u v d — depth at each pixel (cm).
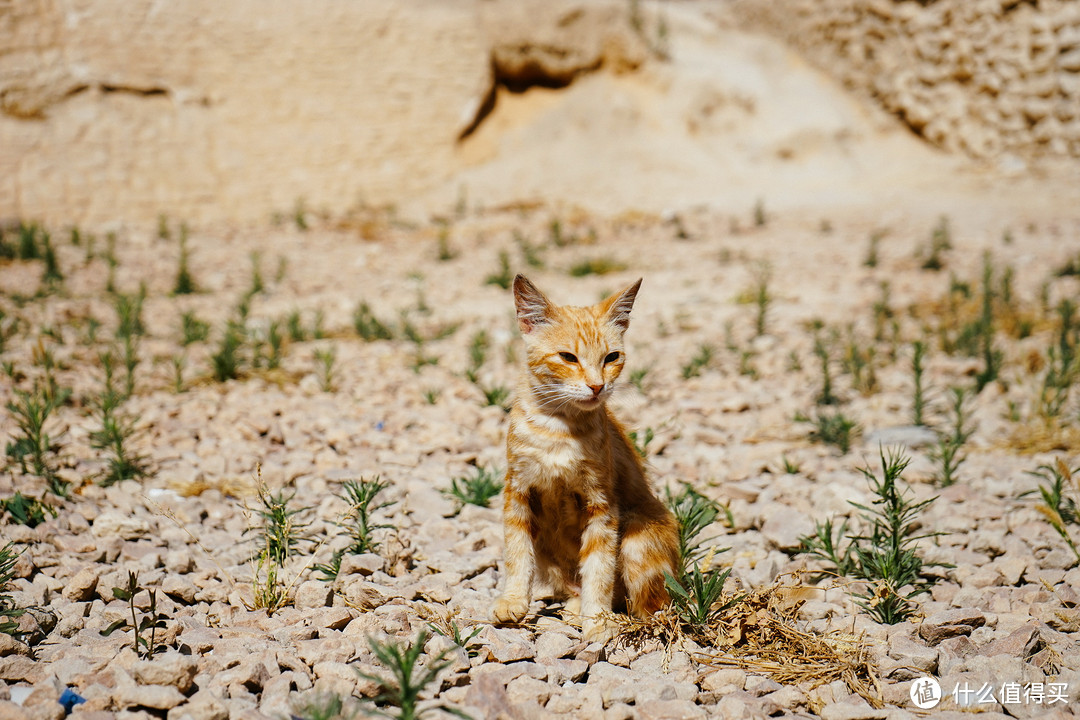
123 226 1374
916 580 397
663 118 1886
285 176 1584
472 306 1033
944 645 337
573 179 1741
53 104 1453
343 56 1670
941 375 757
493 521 473
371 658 317
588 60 1889
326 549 425
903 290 1052
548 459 372
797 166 1873
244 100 1590
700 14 2327
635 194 1717
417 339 845
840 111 2005
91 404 646
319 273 1190
